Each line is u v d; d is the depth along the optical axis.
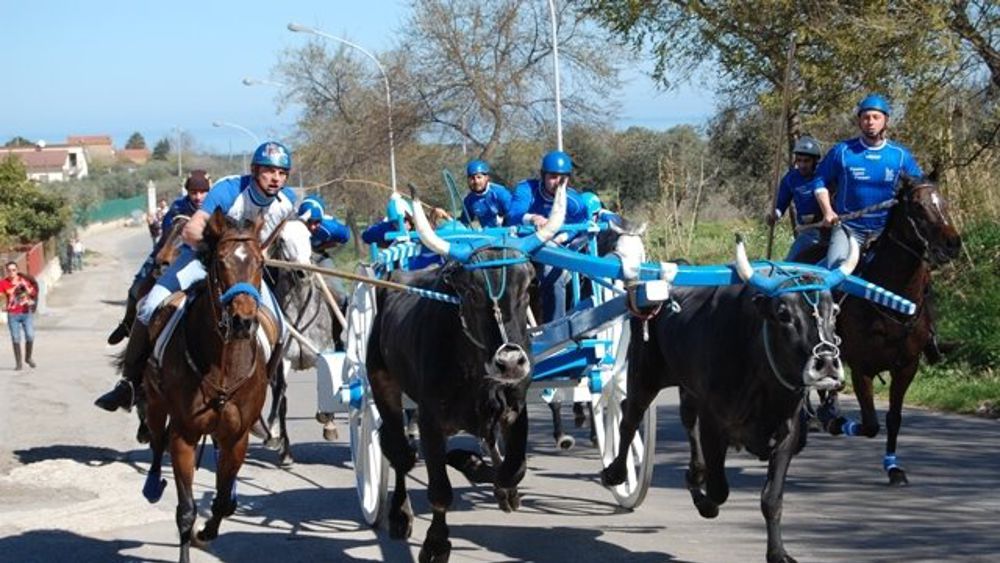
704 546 8.43
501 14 39.22
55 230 62.00
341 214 50.84
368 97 45.31
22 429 15.62
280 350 8.65
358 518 9.88
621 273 7.68
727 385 7.46
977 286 17.78
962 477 10.46
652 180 39.59
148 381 8.32
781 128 10.68
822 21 19.81
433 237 7.29
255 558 8.55
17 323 24.78
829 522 9.01
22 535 9.34
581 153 40.34
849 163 10.76
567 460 12.23
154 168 127.25
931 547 8.12
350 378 10.02
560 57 39.41
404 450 8.75
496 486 7.94
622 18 22.69
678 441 13.16
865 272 10.46
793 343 6.95
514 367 7.00
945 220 10.09
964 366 16.09
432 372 7.57
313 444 14.17
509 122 40.09
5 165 59.78
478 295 7.16
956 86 19.47
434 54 39.72
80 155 142.75
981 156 19.84
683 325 7.97
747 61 21.17
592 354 9.35
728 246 27.17
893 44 19.30
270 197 8.48
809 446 12.39
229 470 8.14
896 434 10.49
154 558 8.61
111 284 58.44
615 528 9.10
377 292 9.44
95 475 11.95
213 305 7.58
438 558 7.70
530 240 7.35
